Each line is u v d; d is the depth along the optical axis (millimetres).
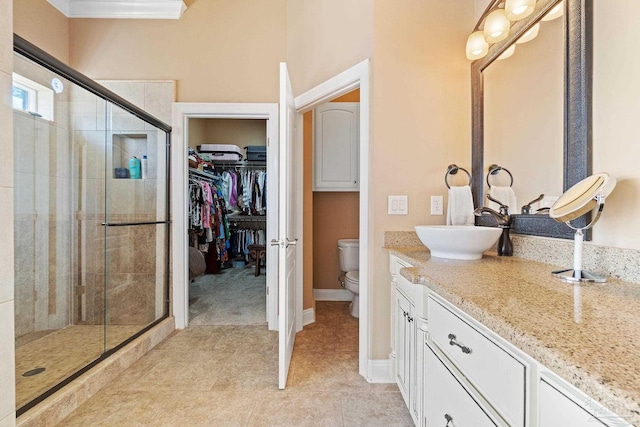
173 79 2684
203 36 2699
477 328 765
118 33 2672
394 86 1874
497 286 907
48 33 2480
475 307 718
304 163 2785
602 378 407
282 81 1789
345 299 3553
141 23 2682
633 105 948
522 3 1346
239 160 5176
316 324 2771
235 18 2707
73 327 2336
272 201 2689
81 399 1595
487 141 1753
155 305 2584
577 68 1133
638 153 936
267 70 2701
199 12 2697
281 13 2699
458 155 1909
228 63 2703
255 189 5133
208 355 2148
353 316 2965
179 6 2639
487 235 1351
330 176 3268
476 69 1838
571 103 1164
